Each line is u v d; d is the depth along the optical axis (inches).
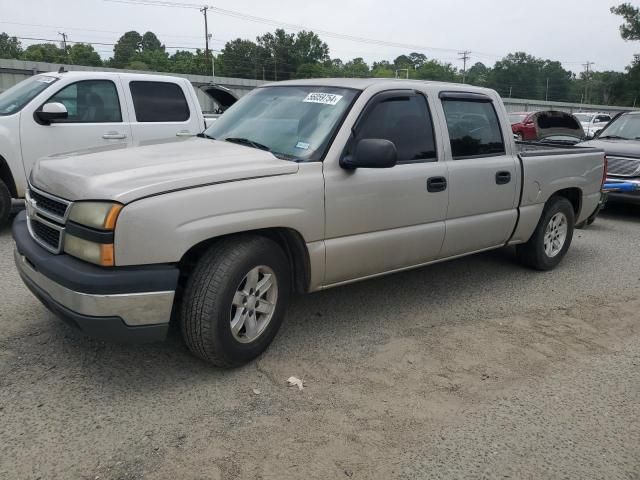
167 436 117.6
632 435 126.2
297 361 151.9
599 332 181.6
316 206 149.6
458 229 190.7
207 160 142.3
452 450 117.7
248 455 112.9
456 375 149.0
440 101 186.5
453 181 184.9
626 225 362.3
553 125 588.4
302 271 156.6
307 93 175.8
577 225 259.1
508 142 209.6
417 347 163.9
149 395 132.0
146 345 155.3
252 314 144.7
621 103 2928.2
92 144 285.0
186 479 105.4
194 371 143.6
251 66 3430.1
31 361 143.9
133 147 159.6
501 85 4367.6
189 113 322.0
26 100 272.5
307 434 120.5
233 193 133.9
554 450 119.6
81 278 120.5
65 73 287.1
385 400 135.2
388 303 197.2
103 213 120.3
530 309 198.7
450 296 207.3
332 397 135.3
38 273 133.0
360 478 108.1
